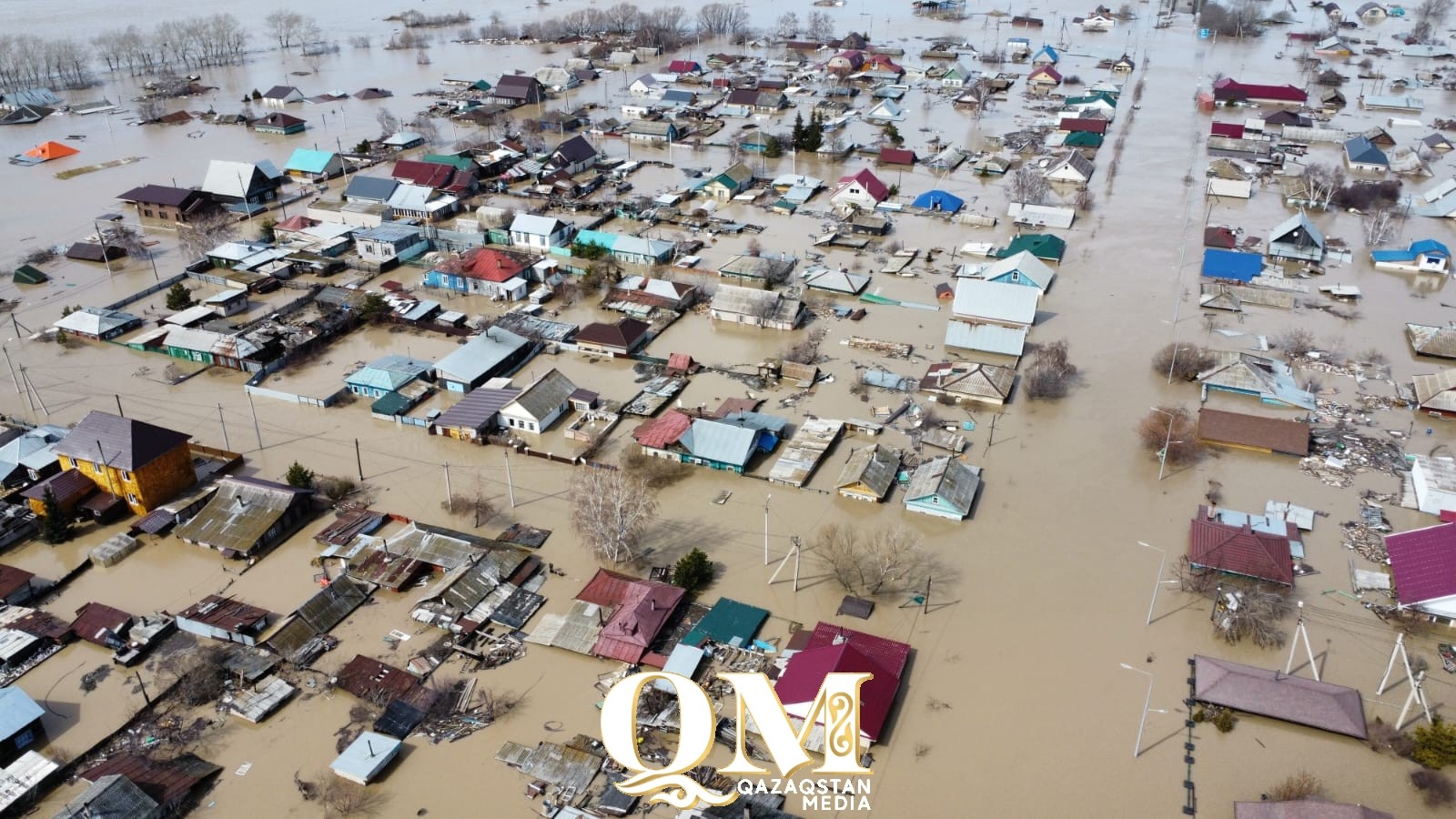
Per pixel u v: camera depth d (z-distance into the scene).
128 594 51.72
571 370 75.19
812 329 81.88
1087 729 43.31
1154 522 57.25
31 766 40.34
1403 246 98.50
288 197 114.06
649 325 82.19
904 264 94.06
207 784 40.47
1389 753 41.97
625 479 57.00
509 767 41.31
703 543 55.50
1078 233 103.31
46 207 110.75
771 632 48.69
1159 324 82.50
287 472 61.72
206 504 57.09
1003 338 76.88
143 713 44.06
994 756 41.88
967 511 57.47
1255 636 47.97
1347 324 82.69
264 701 44.41
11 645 47.03
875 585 51.12
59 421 67.00
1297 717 42.91
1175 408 69.12
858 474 59.44
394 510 58.22
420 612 49.44
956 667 46.66
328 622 48.97
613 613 49.06
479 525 56.78
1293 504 58.38
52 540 55.47
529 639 48.31
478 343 74.62
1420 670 46.31
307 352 77.38
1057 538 55.97
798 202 112.62
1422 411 68.62
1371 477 61.28
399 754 41.94
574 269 93.06
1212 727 43.44
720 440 62.50
